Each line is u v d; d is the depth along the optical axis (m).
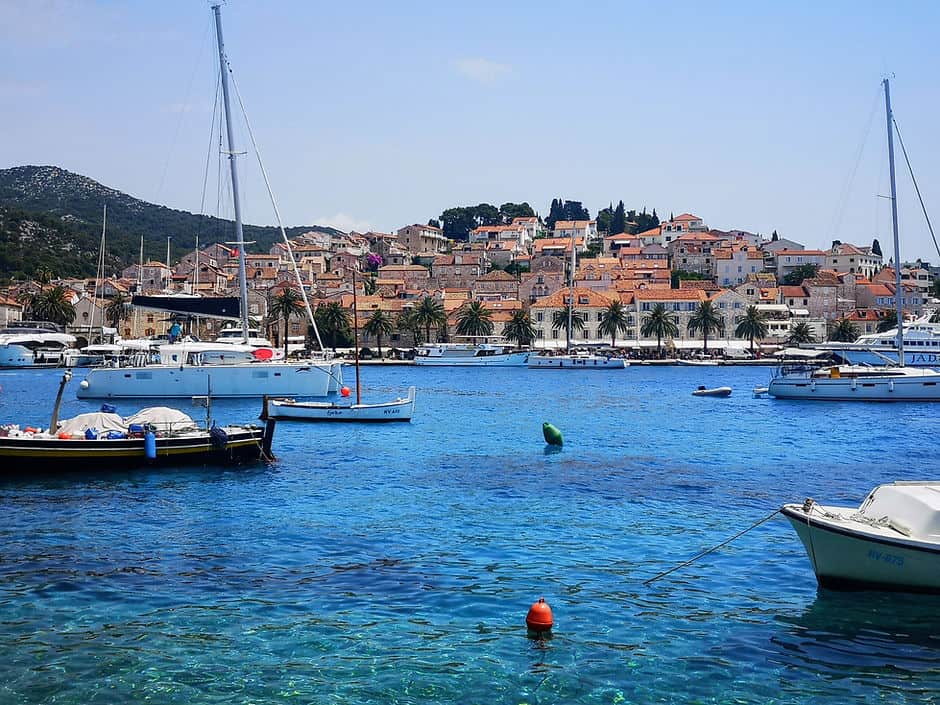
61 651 21.19
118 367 87.88
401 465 48.50
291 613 23.78
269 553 29.72
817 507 26.81
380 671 20.20
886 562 24.20
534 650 21.39
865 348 127.75
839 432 65.94
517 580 26.75
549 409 85.06
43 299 188.62
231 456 46.09
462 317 195.88
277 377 86.50
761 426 70.06
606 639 22.08
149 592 25.47
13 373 142.75
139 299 84.44
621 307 195.38
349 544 30.97
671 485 42.75
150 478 42.72
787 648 21.55
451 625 22.97
